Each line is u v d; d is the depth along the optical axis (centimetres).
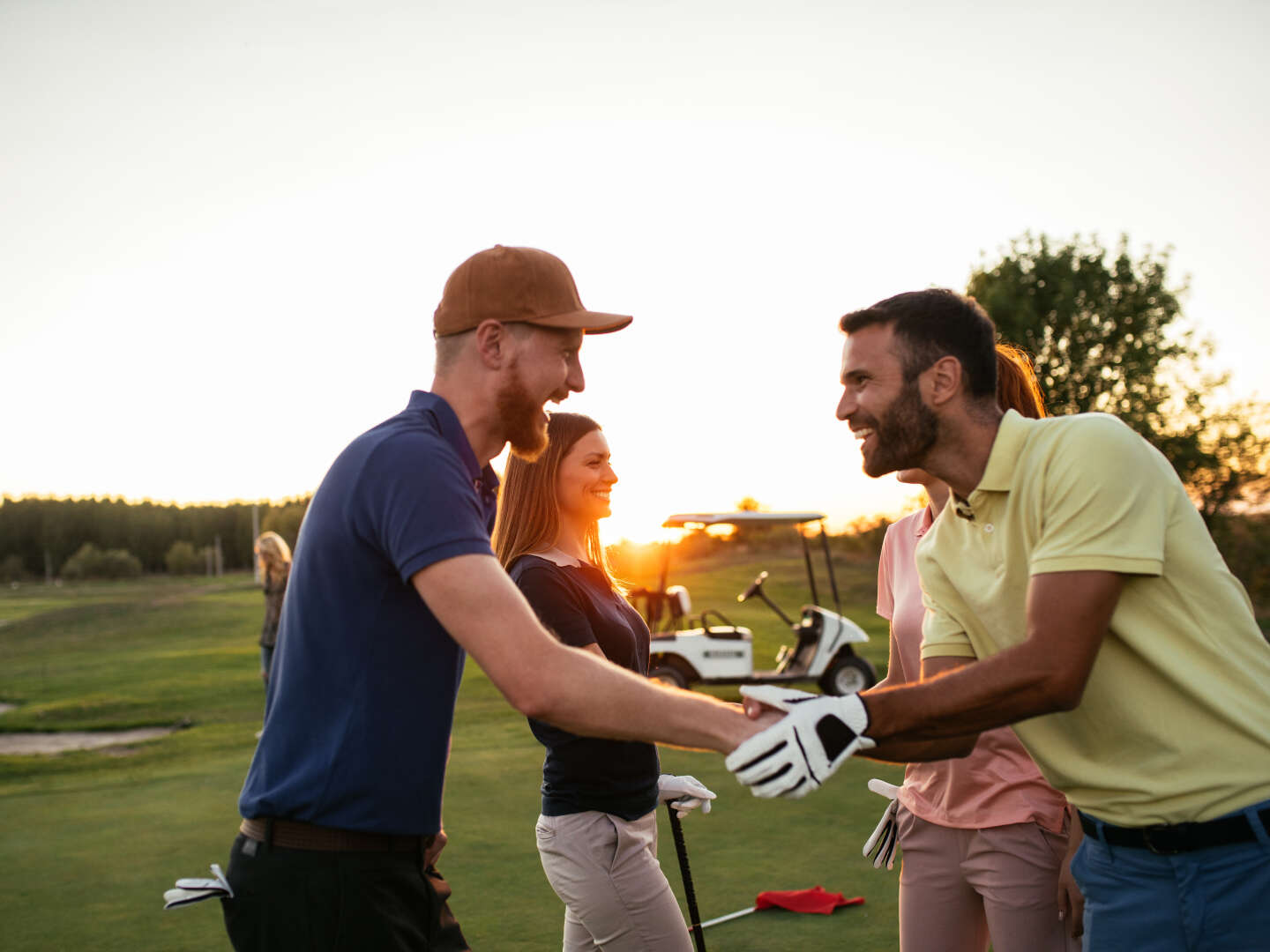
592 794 245
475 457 186
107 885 442
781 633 1859
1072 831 228
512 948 351
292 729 173
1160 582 173
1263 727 170
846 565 3253
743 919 374
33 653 2047
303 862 170
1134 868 178
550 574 251
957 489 191
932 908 249
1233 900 169
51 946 368
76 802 623
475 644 159
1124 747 178
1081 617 164
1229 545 1897
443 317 186
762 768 160
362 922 170
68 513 10138
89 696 1226
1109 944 182
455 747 763
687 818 521
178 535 10238
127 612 2923
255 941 173
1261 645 179
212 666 1560
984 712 167
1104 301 2017
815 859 449
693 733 164
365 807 169
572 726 160
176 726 988
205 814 583
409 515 162
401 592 171
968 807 239
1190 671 172
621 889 244
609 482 271
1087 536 165
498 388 183
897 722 167
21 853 498
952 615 206
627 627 266
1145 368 1975
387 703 170
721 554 3988
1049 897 235
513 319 181
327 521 171
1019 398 230
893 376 181
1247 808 169
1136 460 169
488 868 443
